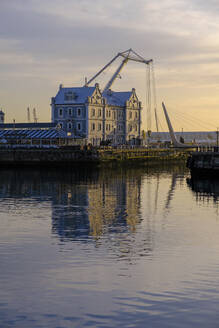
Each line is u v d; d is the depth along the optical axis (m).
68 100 149.88
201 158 91.31
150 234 34.75
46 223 39.41
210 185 74.12
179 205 50.59
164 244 31.44
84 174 96.38
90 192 63.44
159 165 134.38
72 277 24.17
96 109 152.12
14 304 20.67
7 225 38.47
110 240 32.62
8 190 65.75
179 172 106.56
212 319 18.95
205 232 35.59
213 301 20.70
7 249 30.02
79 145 122.25
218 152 90.19
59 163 118.19
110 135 160.88
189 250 29.80
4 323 18.88
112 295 21.59
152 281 23.47
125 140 169.62
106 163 120.19
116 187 70.56
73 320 19.06
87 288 22.53
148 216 43.12
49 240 32.69
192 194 61.25
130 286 22.73
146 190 66.38
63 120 150.62
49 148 118.56
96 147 123.56
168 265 26.28
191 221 40.47
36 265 26.31
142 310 19.88
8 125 135.88
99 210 46.91
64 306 20.39
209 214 44.38
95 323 18.75
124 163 125.50
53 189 67.12
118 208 48.34
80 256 28.22
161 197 57.94
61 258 27.75
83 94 151.00
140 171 108.62
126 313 19.59
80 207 49.09
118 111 165.75
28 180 81.62
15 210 46.97
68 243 31.69
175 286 22.69
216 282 23.25
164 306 20.22
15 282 23.45
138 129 178.12
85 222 39.91
